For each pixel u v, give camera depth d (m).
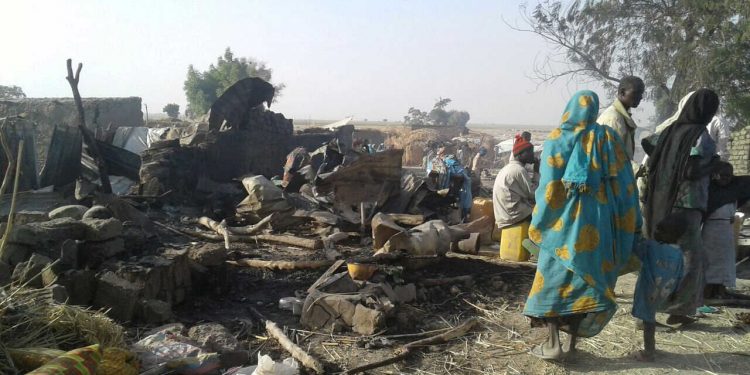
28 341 3.45
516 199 7.99
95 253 5.45
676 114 6.19
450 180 11.48
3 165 9.73
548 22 22.19
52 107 21.42
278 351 4.62
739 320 5.46
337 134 23.97
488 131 96.75
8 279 4.73
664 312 5.27
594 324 4.34
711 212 5.82
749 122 18.95
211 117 15.36
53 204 9.24
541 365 4.45
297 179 12.82
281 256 7.73
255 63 56.03
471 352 4.71
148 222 8.70
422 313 5.60
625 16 21.75
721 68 19.42
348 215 9.67
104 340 3.81
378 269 6.04
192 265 5.88
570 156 4.18
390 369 4.35
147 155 11.28
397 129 58.34
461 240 8.47
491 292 6.47
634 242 4.48
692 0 19.80
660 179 5.47
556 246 4.16
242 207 9.85
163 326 4.71
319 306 5.19
